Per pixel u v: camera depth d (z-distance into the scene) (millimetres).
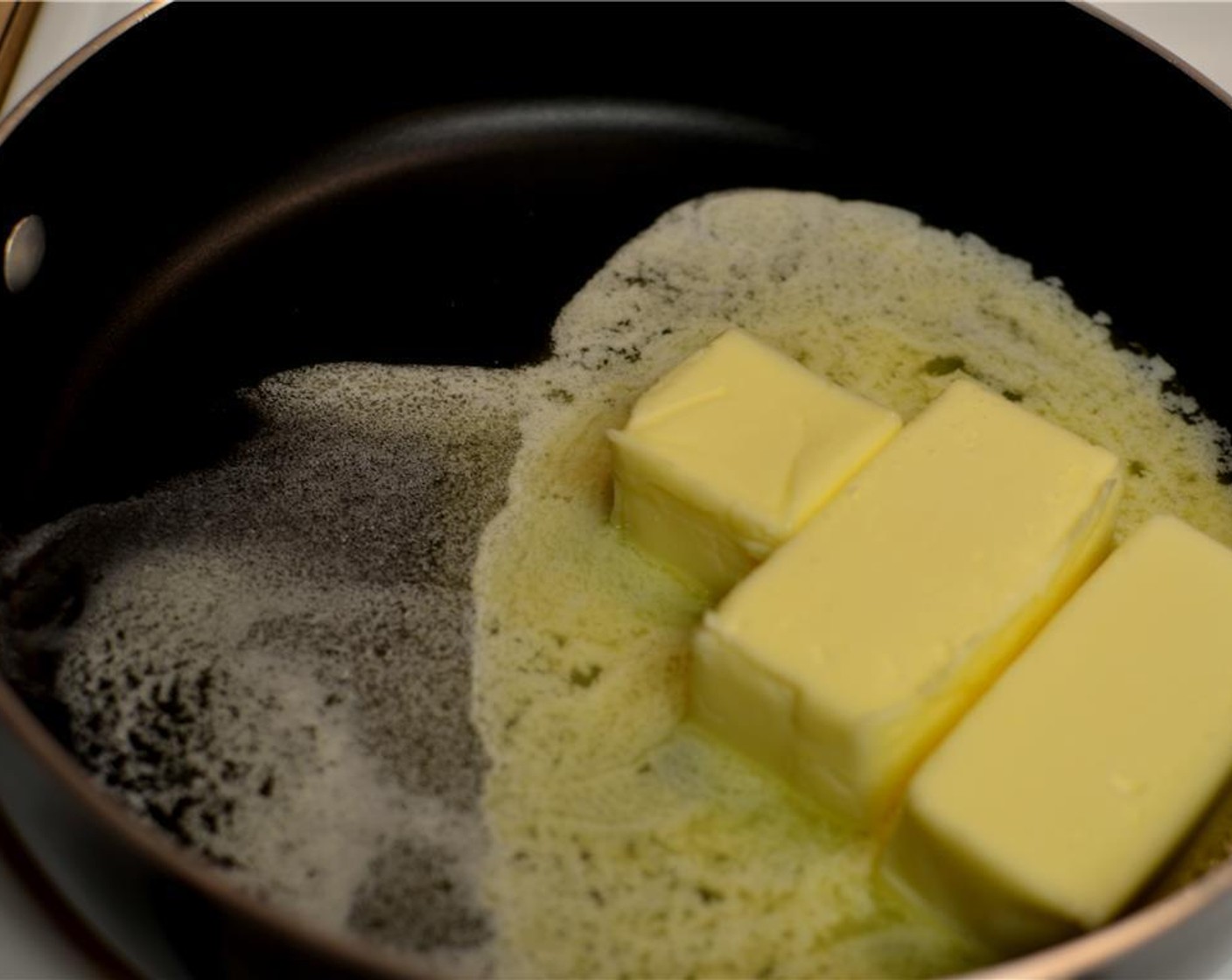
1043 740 506
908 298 613
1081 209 621
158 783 531
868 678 511
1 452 576
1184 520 574
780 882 522
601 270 617
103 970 525
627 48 640
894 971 513
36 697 540
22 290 582
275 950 477
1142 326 605
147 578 559
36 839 508
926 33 619
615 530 569
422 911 517
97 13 635
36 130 571
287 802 529
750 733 529
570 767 535
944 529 528
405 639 552
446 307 608
